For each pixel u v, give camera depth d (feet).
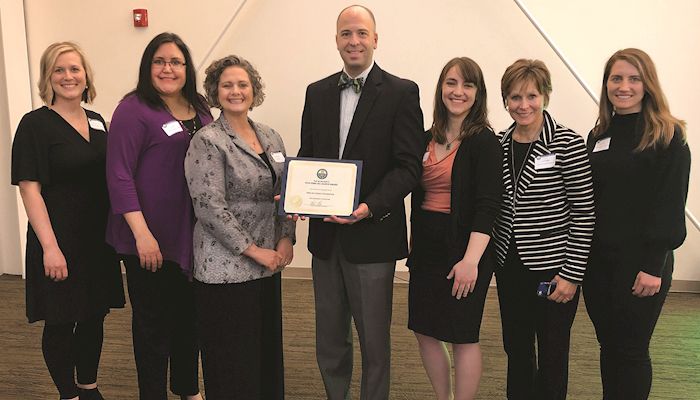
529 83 5.96
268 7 13.58
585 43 12.94
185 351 7.31
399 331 10.85
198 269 6.17
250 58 13.85
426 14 13.25
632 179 5.94
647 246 5.90
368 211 6.18
